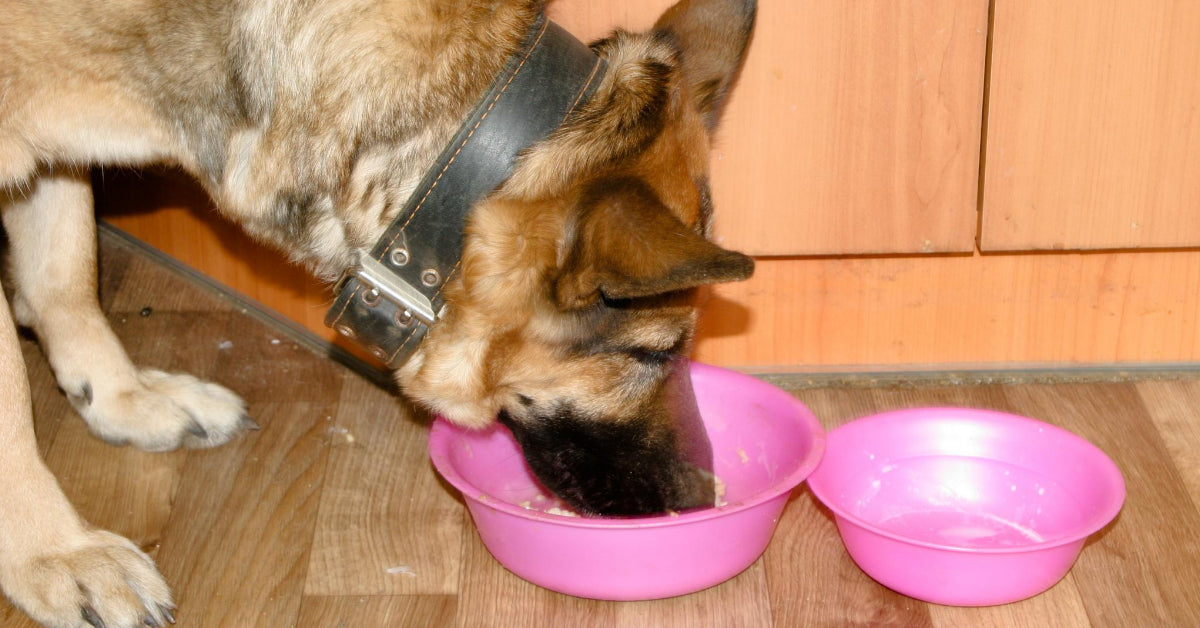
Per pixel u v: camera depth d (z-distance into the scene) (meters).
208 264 1.59
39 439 1.39
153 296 1.59
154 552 1.28
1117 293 1.45
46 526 1.21
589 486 1.24
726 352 1.49
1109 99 1.35
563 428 1.22
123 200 1.62
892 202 1.40
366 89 1.16
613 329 1.17
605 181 1.11
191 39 1.20
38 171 1.29
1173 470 1.35
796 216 1.41
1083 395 1.45
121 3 1.18
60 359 1.36
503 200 1.14
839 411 1.45
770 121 1.37
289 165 1.20
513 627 1.22
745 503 1.19
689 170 1.17
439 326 1.19
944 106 1.36
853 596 1.24
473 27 1.16
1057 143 1.37
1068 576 1.25
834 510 1.22
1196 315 1.45
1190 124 1.36
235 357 1.50
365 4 1.16
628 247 1.06
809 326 1.47
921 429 1.33
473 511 1.25
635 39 1.21
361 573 1.27
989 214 1.39
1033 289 1.45
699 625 1.22
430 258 1.16
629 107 1.15
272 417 1.43
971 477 1.32
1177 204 1.38
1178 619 1.21
